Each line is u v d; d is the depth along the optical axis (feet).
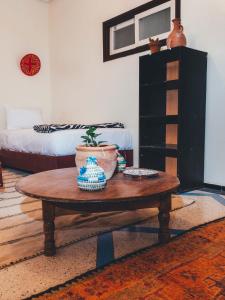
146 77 9.66
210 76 8.82
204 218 5.94
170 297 3.23
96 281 3.58
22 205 7.05
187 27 9.38
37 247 4.62
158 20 10.62
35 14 15.98
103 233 5.21
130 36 11.85
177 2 9.58
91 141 5.24
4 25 14.93
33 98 16.26
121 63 12.04
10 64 15.29
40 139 10.03
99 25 13.05
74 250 4.50
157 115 9.25
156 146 9.34
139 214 6.29
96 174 4.24
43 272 3.82
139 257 4.21
